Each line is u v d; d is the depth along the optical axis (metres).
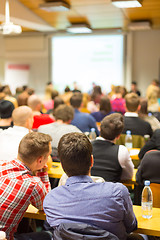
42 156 1.69
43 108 6.61
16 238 1.78
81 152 1.40
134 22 9.01
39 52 12.02
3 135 2.31
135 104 3.44
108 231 1.32
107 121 2.28
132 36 10.95
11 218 1.60
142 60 11.11
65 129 2.85
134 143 3.36
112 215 1.32
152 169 2.08
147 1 6.82
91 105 5.98
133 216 1.45
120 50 11.09
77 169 1.41
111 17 8.64
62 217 1.34
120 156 2.18
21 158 1.68
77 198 1.35
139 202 2.67
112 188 1.36
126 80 11.16
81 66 11.65
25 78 12.34
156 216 1.73
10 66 12.48
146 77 11.15
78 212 1.33
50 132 2.86
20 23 8.57
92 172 2.23
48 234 1.84
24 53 12.21
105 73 11.39
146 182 1.77
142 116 4.02
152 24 9.50
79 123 3.97
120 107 5.46
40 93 12.27
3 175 1.64
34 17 8.52
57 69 11.96
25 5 7.76
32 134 1.72
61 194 1.39
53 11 7.84
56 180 2.88
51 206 1.38
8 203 1.58
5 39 12.33
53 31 11.14
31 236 1.81
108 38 11.16
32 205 1.73
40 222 2.79
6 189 1.60
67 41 11.66
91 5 7.53
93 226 1.28
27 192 1.60
